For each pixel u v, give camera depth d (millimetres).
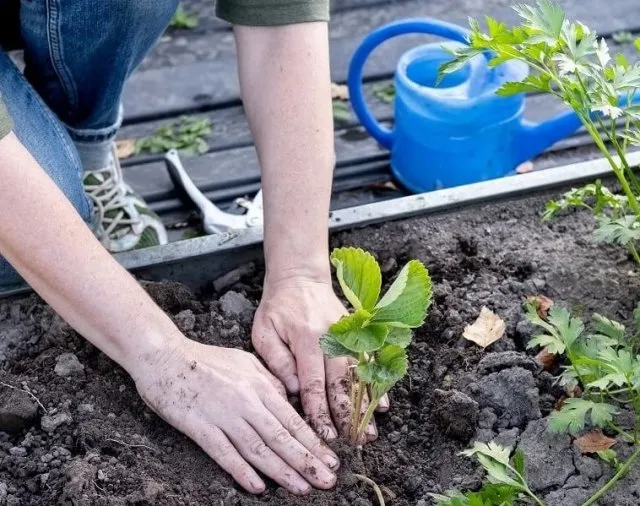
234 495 1211
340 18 2023
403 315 1130
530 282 1403
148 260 1413
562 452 1239
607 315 1369
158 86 1900
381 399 1292
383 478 1251
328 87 1330
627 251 1436
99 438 1255
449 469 1254
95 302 1164
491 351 1338
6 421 1272
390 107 1854
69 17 1364
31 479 1232
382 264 1447
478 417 1274
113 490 1208
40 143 1401
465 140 1632
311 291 1310
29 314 1391
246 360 1254
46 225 1125
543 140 1662
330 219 1458
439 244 1458
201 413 1209
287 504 1201
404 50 1958
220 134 1817
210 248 1426
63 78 1450
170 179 1741
